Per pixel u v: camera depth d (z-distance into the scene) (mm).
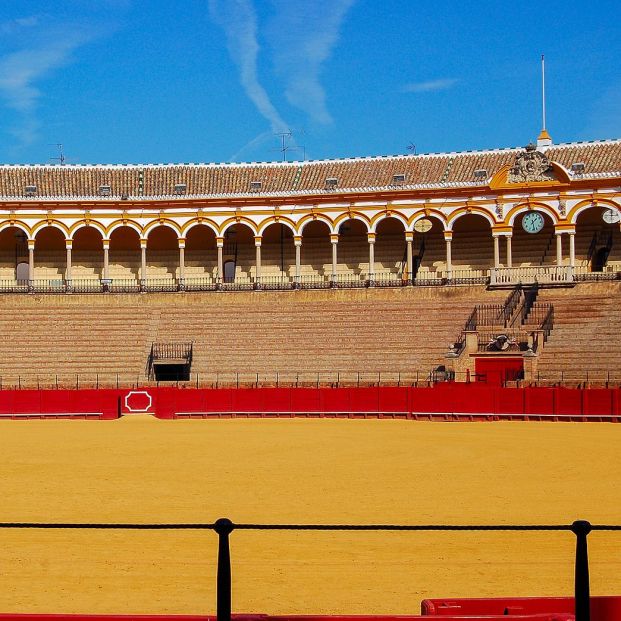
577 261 67188
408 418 50406
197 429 44312
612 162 65812
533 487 25078
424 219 67250
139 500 23016
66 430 43969
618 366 51062
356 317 61406
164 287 66375
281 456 32531
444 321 59781
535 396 48688
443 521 20078
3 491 24422
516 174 65938
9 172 71875
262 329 60906
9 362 57562
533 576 15469
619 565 16266
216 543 18141
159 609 13547
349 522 19922
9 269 72438
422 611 11430
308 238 72500
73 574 15625
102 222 69688
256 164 72688
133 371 57281
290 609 13508
